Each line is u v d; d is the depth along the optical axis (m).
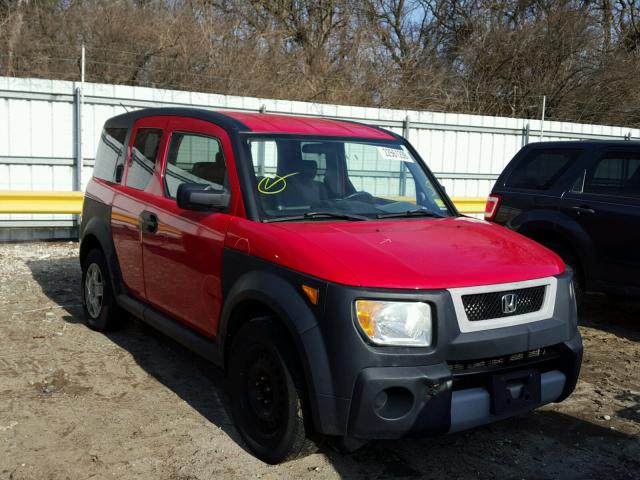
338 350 3.35
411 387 3.32
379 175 4.88
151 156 5.39
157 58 16.53
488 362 3.59
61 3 16.53
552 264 4.01
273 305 3.63
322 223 4.18
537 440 4.22
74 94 11.01
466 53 22.12
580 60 22.22
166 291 4.91
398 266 3.53
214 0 18.67
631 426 4.47
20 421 4.26
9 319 6.47
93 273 6.17
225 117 4.73
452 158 14.30
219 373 5.25
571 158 7.06
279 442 3.66
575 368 3.88
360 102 18.28
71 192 10.63
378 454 3.97
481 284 3.55
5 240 10.90
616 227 6.44
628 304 7.98
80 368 5.25
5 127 10.63
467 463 3.90
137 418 4.38
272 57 17.77
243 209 4.20
